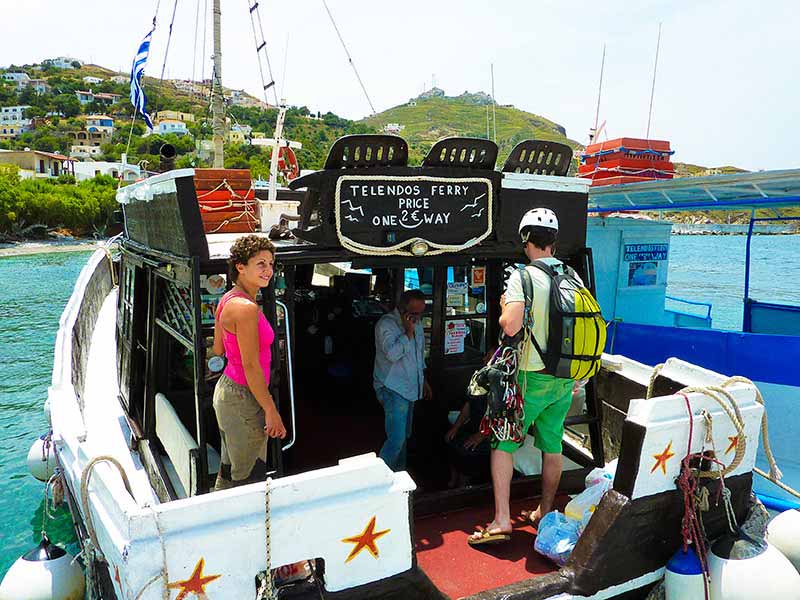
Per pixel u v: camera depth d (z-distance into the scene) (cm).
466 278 457
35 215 5769
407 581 257
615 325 771
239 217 508
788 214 1055
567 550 324
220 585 225
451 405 468
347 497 243
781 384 616
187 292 357
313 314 593
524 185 382
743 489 340
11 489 725
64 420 421
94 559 363
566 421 420
